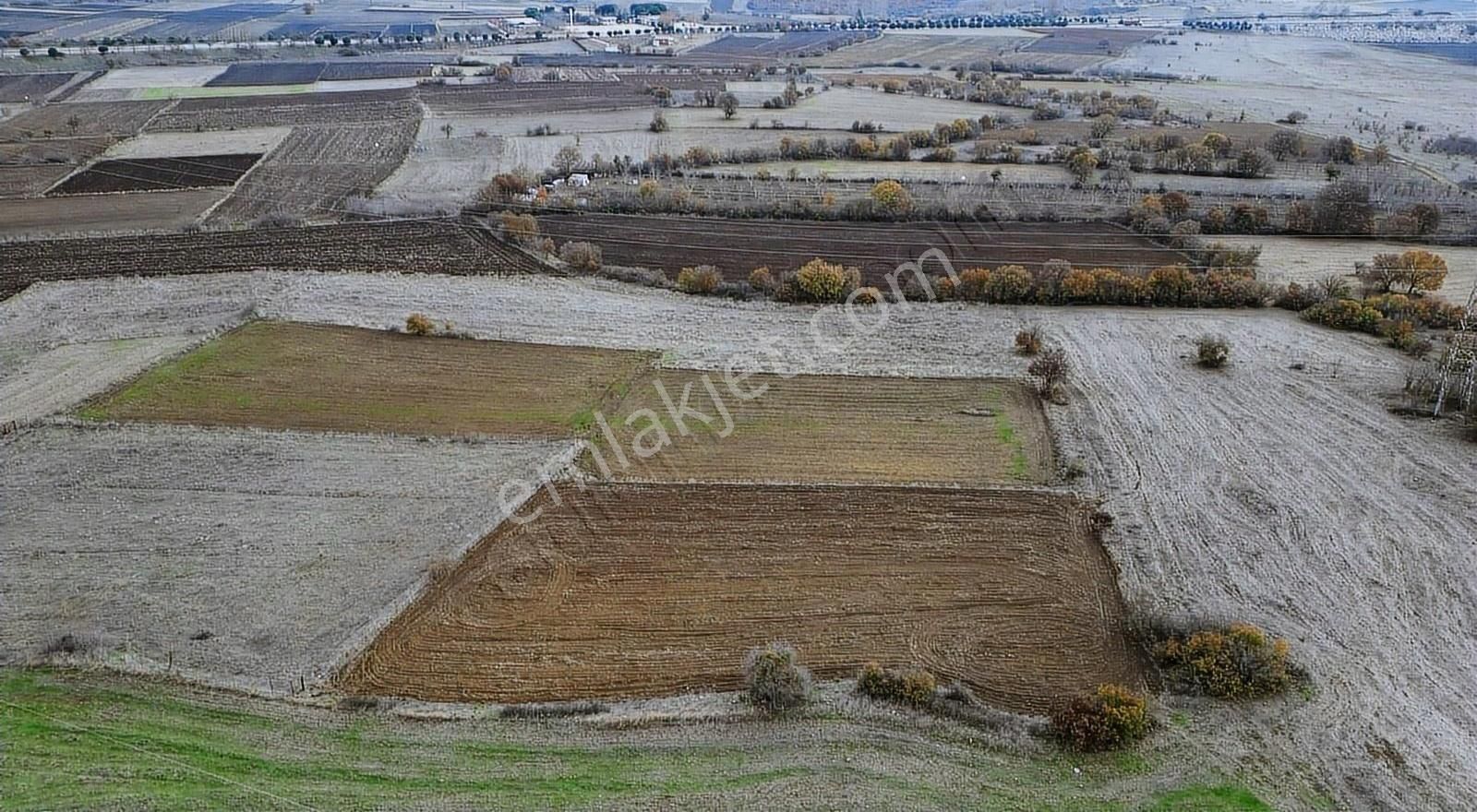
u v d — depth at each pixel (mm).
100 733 28516
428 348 56125
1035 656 32312
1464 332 50719
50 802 25984
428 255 70750
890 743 28531
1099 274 62469
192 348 55500
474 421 47844
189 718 29203
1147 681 31156
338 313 60688
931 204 78125
